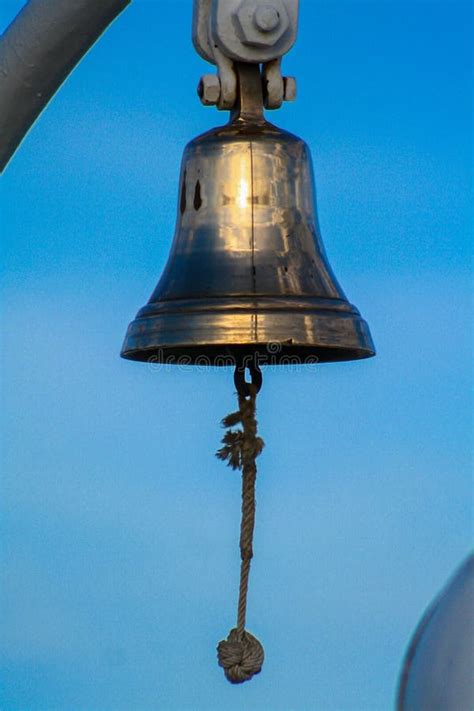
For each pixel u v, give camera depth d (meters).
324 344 10.27
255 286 10.49
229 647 9.98
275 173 11.00
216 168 11.00
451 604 4.51
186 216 11.16
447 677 4.43
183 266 10.86
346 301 10.88
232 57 10.83
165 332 10.38
